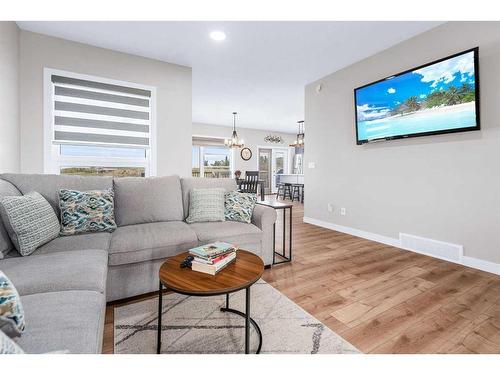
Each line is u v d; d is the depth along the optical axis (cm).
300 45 313
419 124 280
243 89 481
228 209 255
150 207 232
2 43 232
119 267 178
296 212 589
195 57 344
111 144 322
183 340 142
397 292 199
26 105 276
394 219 320
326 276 229
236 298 189
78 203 196
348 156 380
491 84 233
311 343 140
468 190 250
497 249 233
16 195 173
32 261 137
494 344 139
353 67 367
